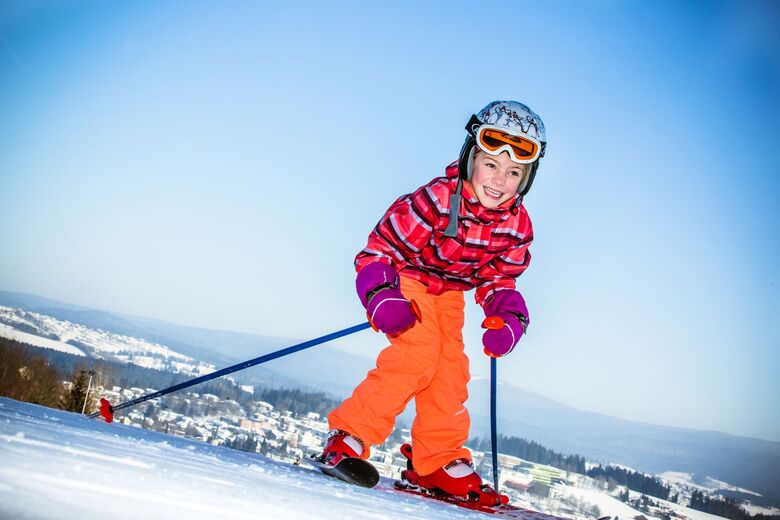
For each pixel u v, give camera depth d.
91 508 0.54
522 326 2.19
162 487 0.74
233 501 0.76
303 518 0.75
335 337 2.08
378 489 1.80
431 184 2.09
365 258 2.05
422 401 2.09
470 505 1.98
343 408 1.96
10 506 0.49
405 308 1.92
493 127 2.02
